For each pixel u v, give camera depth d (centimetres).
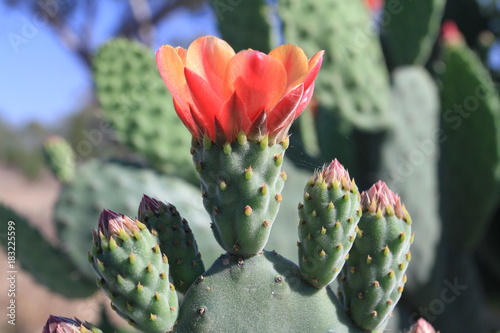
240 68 94
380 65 306
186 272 113
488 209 329
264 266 106
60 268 286
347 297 113
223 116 97
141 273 100
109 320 294
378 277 110
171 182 271
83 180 272
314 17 288
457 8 576
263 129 99
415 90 321
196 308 104
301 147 153
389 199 113
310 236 105
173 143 282
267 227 103
